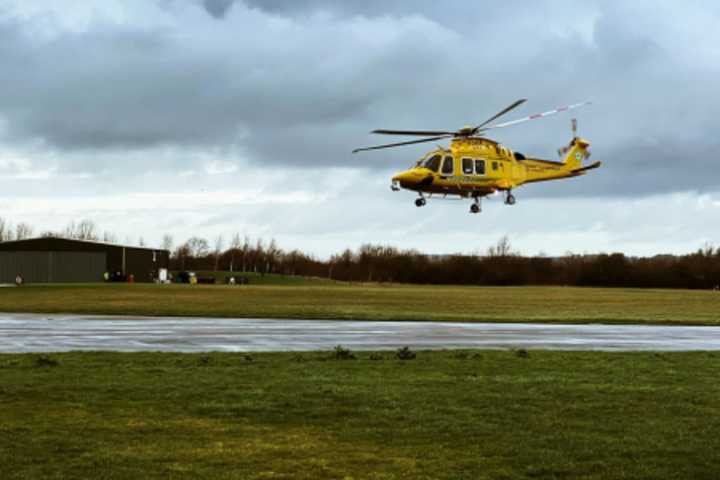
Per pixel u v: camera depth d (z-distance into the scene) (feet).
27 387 45.47
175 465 29.76
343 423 36.99
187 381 48.19
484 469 29.73
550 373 53.47
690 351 69.36
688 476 28.91
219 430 35.37
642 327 102.83
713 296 270.05
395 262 550.36
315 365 56.44
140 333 84.28
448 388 46.42
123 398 42.42
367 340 78.89
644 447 32.73
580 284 509.76
